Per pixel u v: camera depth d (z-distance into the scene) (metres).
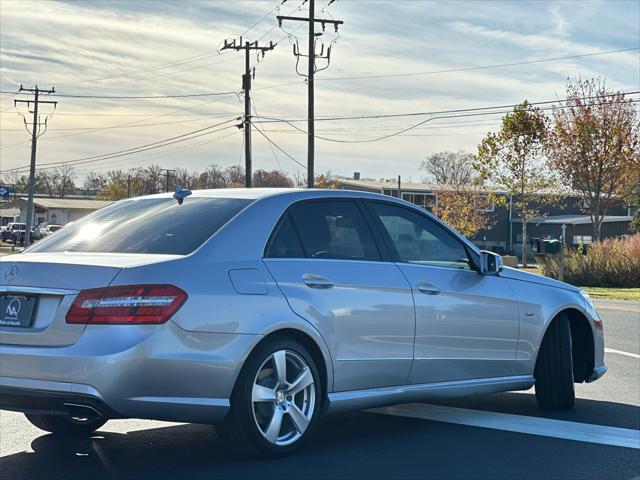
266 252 5.59
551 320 7.27
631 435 6.44
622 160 41.62
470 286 6.71
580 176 42.47
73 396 4.80
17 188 137.12
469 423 6.79
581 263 33.28
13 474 5.15
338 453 5.75
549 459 5.72
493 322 6.80
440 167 92.81
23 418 6.88
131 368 4.80
